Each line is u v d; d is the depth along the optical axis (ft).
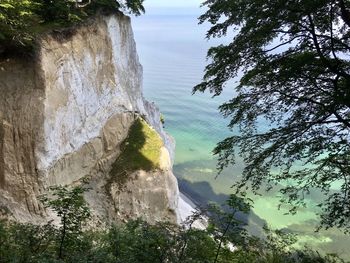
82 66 76.23
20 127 61.77
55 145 67.00
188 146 164.45
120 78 94.84
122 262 25.49
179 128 184.34
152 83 268.00
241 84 32.63
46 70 64.03
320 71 29.94
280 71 29.81
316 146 30.83
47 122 63.87
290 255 32.35
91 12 83.20
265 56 32.65
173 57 370.12
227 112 37.04
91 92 79.82
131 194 77.71
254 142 33.81
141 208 77.36
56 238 29.01
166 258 25.38
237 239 26.32
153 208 78.13
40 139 62.69
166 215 79.10
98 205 74.64
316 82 31.73
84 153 77.15
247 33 31.76
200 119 195.93
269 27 29.43
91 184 77.46
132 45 107.04
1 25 57.16
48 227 30.66
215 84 35.22
